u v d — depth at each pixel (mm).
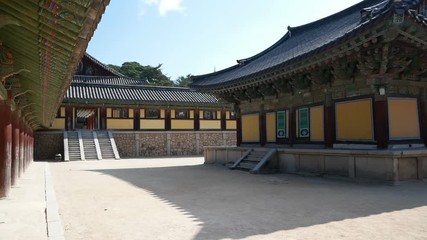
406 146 14180
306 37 22078
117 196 10953
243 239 6051
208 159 25609
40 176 15688
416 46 12742
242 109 24062
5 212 8047
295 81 17766
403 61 13359
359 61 13672
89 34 4941
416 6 14312
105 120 36250
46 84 9148
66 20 4414
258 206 9031
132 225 7199
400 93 14406
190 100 39031
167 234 6473
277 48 25219
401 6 10469
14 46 6719
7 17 4891
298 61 15305
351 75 14930
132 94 37625
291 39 25141
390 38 11578
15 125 12578
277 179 15039
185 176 16641
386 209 8398
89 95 35062
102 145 33312
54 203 9125
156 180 15102
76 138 33188
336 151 14695
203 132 40156
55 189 12531
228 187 12703
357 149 14500
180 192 11664
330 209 8492
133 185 13539
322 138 17016
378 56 12805
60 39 5191
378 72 13742
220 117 41438
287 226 6906
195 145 39531
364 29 11688
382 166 12836
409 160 12945
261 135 21719
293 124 19172
